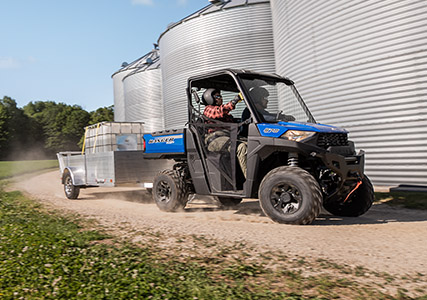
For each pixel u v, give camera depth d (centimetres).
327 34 1062
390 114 905
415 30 845
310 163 514
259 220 540
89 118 8756
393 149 904
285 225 488
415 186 864
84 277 297
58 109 8956
